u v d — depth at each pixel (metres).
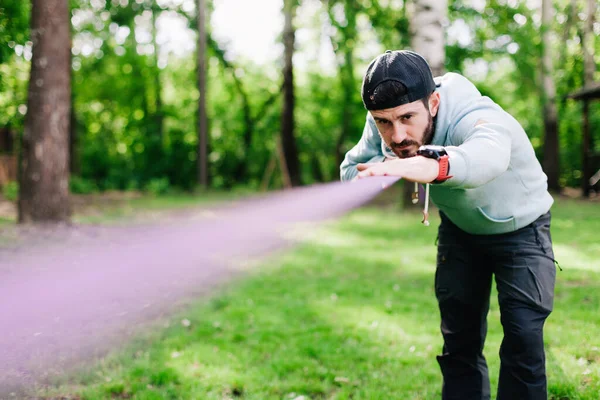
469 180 1.73
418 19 10.05
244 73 24.05
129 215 11.31
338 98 22.70
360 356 3.56
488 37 15.31
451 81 2.18
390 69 1.91
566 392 2.97
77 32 18.11
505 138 1.91
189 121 22.53
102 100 21.42
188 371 3.34
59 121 8.30
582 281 5.31
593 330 3.85
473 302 2.50
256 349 3.73
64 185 8.39
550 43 15.89
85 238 7.45
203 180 18.08
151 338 3.83
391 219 10.41
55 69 8.21
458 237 2.48
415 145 2.00
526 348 2.21
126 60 20.11
